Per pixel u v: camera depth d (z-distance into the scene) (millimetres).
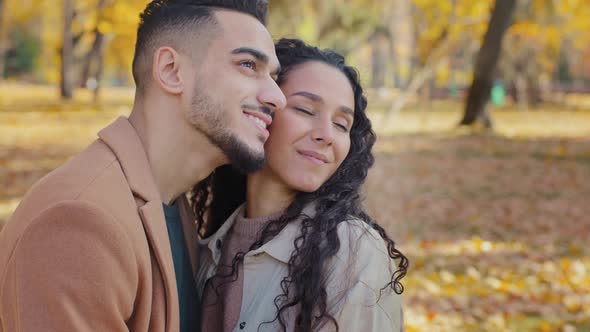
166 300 1650
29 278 1426
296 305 1820
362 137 2086
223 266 2000
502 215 8523
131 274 1512
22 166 10883
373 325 1782
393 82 54938
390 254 2035
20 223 1518
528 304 5184
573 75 56562
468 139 18172
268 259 1913
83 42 41219
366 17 28719
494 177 11727
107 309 1450
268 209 2018
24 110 24234
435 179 11359
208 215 2381
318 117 1934
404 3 30172
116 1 27109
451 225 7934
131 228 1562
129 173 1662
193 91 1746
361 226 1879
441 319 4797
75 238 1442
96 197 1526
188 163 1813
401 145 16656
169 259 1671
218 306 1987
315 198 1954
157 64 1759
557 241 7238
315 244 1794
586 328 4730
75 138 15820
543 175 12008
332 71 1978
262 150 1805
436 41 22578
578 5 21953
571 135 20062
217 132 1754
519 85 36469
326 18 28344
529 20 22625
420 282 5602
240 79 1755
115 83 69188
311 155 1910
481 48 19984
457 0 21891
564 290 5535
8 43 50938
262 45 1787
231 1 1781
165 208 1832
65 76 31703
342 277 1784
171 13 1760
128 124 1782
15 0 37750
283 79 1960
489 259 6438
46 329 1397
